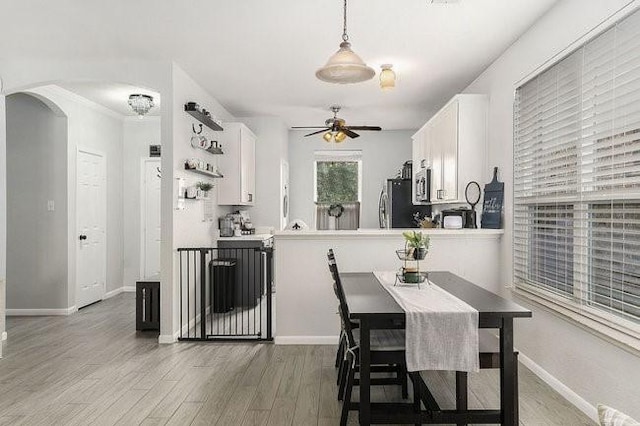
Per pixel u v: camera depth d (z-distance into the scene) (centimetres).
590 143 285
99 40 393
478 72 474
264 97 586
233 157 618
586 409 286
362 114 692
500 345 245
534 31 354
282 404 302
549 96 335
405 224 718
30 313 566
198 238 535
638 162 241
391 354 251
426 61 439
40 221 568
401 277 334
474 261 428
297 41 392
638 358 239
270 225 718
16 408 297
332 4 322
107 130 666
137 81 445
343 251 429
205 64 455
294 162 844
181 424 274
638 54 239
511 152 400
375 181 843
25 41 396
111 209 681
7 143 570
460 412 253
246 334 466
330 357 395
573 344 303
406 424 275
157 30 371
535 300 345
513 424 245
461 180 456
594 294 285
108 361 388
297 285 432
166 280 443
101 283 654
